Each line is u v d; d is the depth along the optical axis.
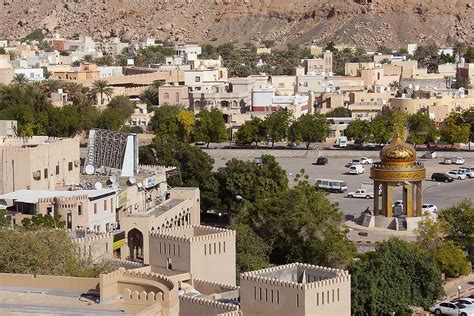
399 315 157.75
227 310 125.06
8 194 181.88
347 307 124.38
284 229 180.00
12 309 100.31
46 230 148.00
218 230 145.62
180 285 136.12
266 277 124.81
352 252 176.62
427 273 161.12
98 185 191.50
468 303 161.12
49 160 195.50
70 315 98.31
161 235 144.00
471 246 190.12
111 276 103.69
